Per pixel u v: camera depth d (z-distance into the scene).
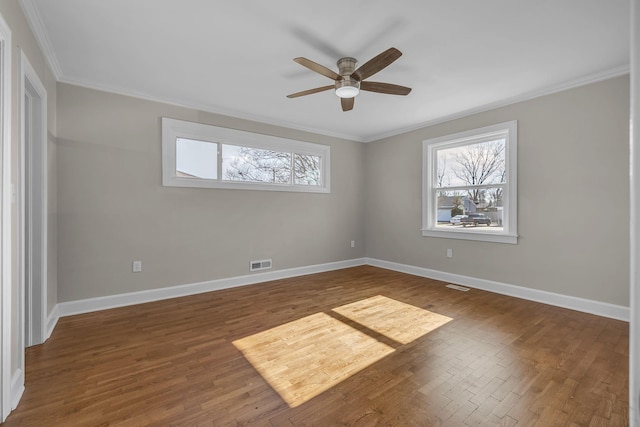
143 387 1.90
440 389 1.88
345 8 2.07
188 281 3.77
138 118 3.45
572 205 3.19
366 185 5.61
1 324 1.58
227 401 1.78
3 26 1.58
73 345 2.43
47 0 1.96
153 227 3.54
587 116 3.08
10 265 1.66
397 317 3.00
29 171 2.39
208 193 3.92
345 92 2.63
